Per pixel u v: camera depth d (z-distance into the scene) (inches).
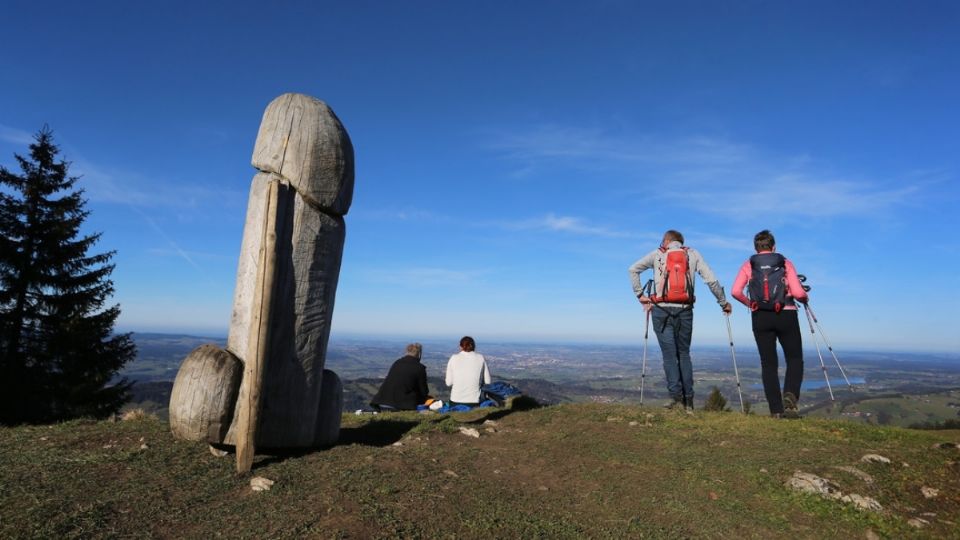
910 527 154.3
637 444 233.6
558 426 269.9
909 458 205.8
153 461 167.8
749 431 253.8
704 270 312.0
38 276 681.0
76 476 151.2
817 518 159.9
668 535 146.9
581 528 146.6
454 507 150.3
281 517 134.2
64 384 661.9
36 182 706.8
